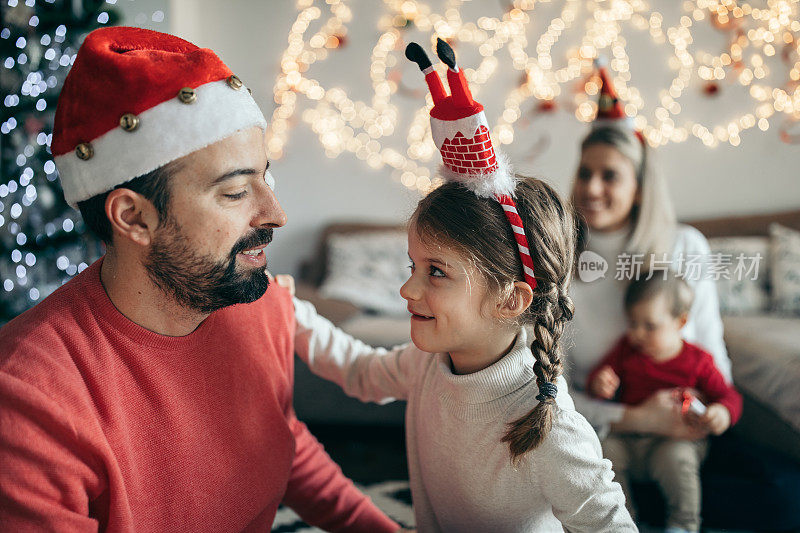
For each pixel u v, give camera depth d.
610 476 0.78
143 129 0.69
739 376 1.81
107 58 0.70
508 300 0.79
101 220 0.74
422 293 0.80
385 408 2.39
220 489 0.79
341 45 3.38
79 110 0.71
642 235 1.46
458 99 0.76
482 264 0.77
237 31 3.42
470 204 0.78
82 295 0.74
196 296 0.75
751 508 1.43
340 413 2.42
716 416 1.43
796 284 2.13
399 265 3.09
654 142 3.14
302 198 3.52
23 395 0.64
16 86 2.76
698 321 1.56
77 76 0.72
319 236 3.52
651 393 1.44
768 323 1.97
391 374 1.00
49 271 2.87
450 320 0.79
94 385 0.71
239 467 0.81
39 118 2.79
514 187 0.80
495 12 3.27
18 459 0.63
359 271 3.09
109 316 0.74
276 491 0.86
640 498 1.41
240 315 0.87
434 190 0.83
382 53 3.37
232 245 0.74
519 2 3.24
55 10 2.72
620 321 1.45
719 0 3.05
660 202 1.49
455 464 0.86
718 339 1.58
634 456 1.41
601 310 1.45
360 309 2.84
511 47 3.27
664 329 1.45
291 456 0.88
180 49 0.80
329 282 3.08
